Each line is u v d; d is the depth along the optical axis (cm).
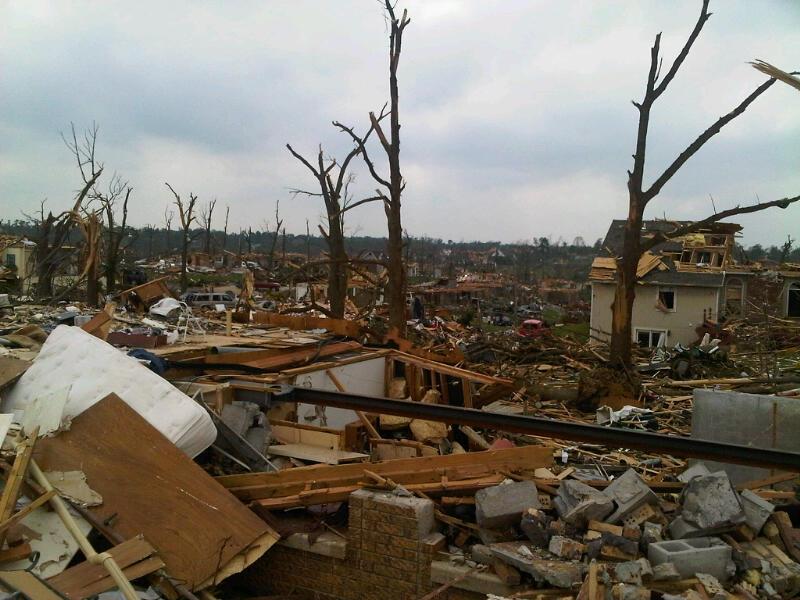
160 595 462
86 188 2341
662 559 471
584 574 466
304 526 589
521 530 539
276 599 562
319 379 1016
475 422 675
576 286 7100
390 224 1852
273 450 702
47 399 549
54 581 413
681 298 3550
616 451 984
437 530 562
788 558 505
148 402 590
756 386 1644
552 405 1484
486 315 4794
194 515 513
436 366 1195
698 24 1570
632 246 1672
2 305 1353
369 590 547
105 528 478
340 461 681
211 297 3297
